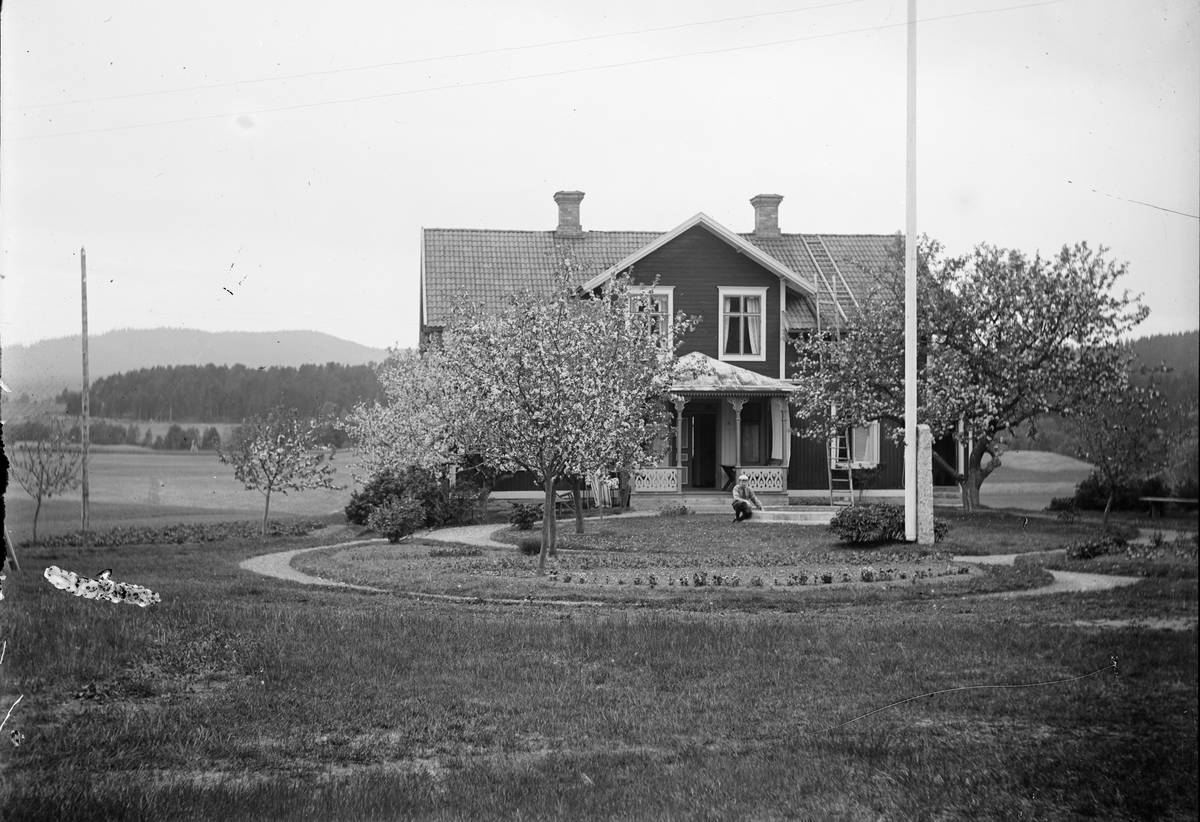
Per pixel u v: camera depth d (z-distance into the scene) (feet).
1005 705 32.12
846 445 119.34
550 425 63.46
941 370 93.15
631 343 86.99
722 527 90.17
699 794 25.48
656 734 30.55
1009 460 101.40
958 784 25.98
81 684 33.78
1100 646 36.50
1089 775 26.35
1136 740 28.45
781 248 131.54
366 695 34.09
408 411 102.78
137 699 33.09
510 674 36.83
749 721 31.73
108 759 27.86
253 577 60.59
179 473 96.94
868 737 29.73
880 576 59.00
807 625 44.27
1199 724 28.91
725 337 118.62
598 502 105.60
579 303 86.89
